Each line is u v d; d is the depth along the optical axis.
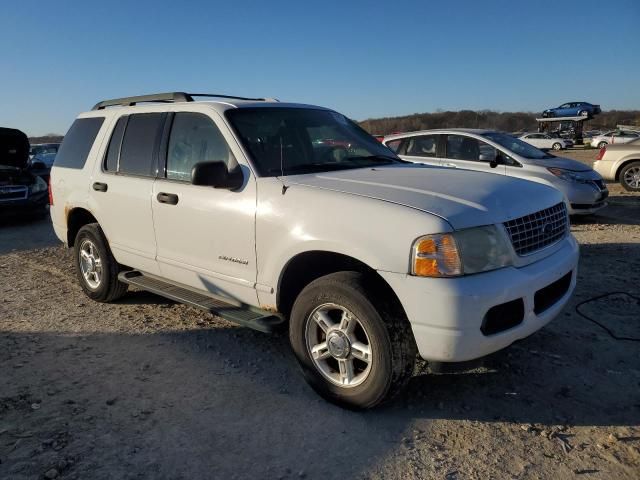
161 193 4.39
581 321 4.65
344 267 3.51
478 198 3.21
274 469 2.80
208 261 4.09
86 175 5.32
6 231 10.41
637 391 3.51
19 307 5.47
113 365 4.06
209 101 4.41
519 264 3.17
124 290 5.41
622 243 7.67
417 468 2.79
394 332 3.05
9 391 3.63
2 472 2.75
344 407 3.34
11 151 11.27
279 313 3.72
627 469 2.75
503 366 3.89
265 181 3.71
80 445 3.00
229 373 3.91
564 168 9.31
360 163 4.29
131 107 5.06
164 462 2.86
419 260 2.92
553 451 2.91
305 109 4.70
